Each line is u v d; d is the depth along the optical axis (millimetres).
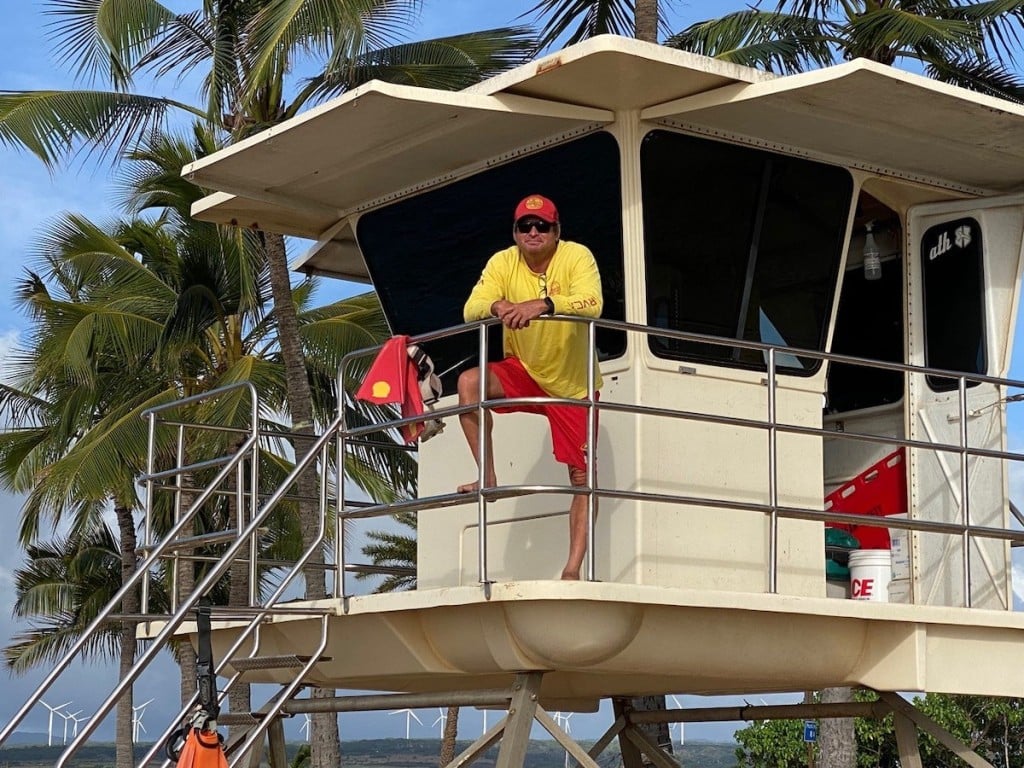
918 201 10391
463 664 8227
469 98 8445
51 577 42469
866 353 10742
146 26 22062
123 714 43562
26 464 32906
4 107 22047
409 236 10062
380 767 72438
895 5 20375
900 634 8609
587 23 19531
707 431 8789
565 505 8914
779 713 10719
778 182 9148
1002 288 10172
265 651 9516
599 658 7633
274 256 23578
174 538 8750
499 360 9508
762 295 9094
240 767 9625
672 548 8570
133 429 27500
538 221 8008
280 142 9211
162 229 30391
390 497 27922
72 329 28094
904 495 10422
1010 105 8695
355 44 18516
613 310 8742
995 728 30906
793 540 9039
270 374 27125
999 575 9789
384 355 8391
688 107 8492
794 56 19109
